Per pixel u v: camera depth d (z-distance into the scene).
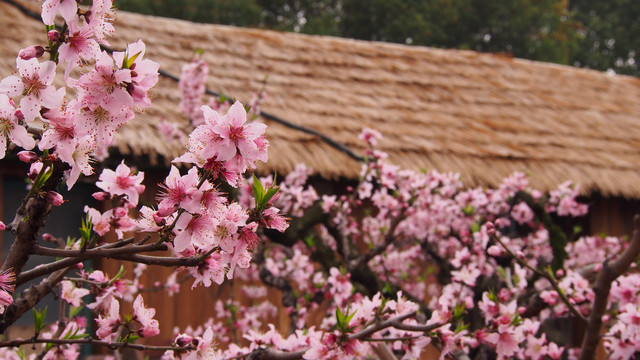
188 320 4.86
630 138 7.30
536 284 4.13
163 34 6.74
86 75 1.21
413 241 5.04
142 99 1.24
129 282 1.76
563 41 19.42
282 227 1.38
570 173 6.00
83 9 1.26
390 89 7.22
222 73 6.30
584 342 2.85
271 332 2.54
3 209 4.32
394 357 2.37
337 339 2.02
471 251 4.47
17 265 1.34
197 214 1.31
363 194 4.29
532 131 6.85
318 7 18.69
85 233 1.34
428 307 4.48
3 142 1.27
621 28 21.58
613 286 2.92
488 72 8.48
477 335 2.46
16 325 4.27
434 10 18.05
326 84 6.86
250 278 4.93
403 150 5.55
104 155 3.46
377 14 17.75
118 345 1.54
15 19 5.48
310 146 5.05
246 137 1.28
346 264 4.07
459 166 5.59
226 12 16.58
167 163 4.18
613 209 6.54
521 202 4.80
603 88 8.84
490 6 18.72
